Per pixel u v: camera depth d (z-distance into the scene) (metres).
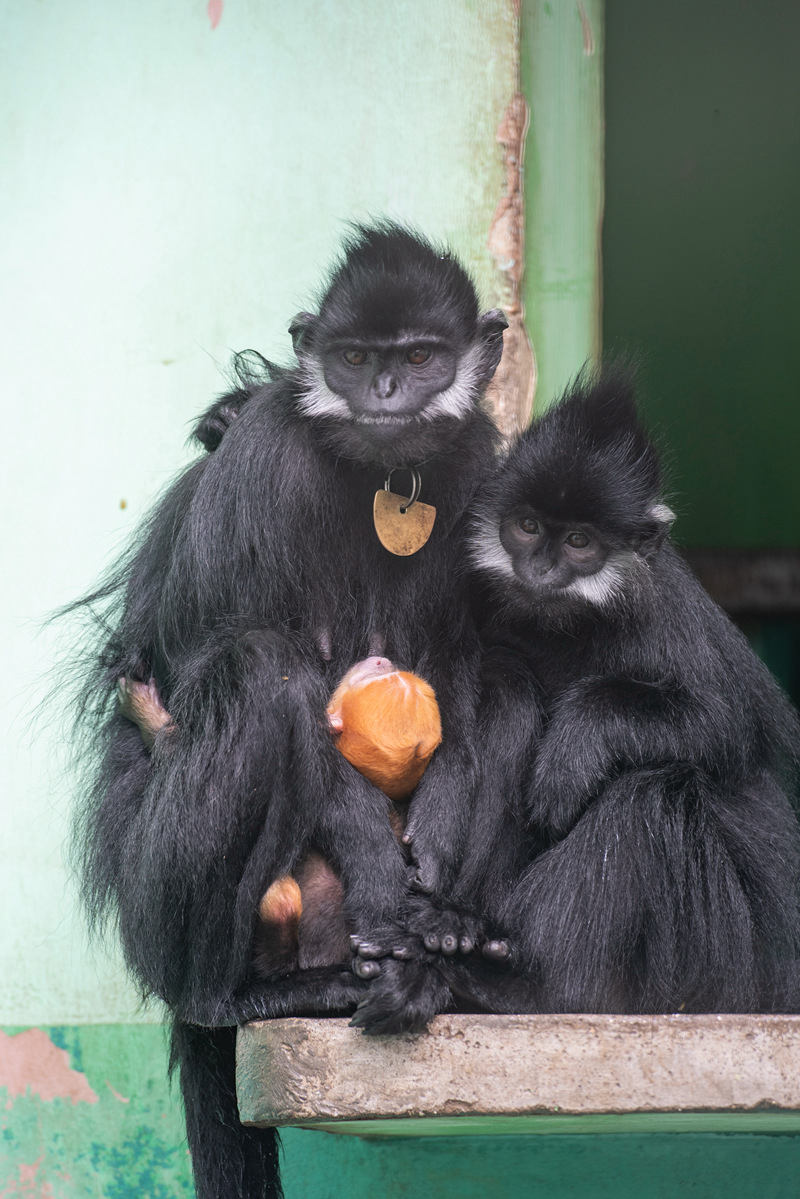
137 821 4.23
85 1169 5.63
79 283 6.41
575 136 6.55
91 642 5.89
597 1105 3.73
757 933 4.42
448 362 4.56
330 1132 5.20
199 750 4.03
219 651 4.19
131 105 6.50
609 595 4.72
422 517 4.51
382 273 4.61
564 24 6.60
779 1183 5.61
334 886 4.13
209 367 6.29
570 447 4.79
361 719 4.15
